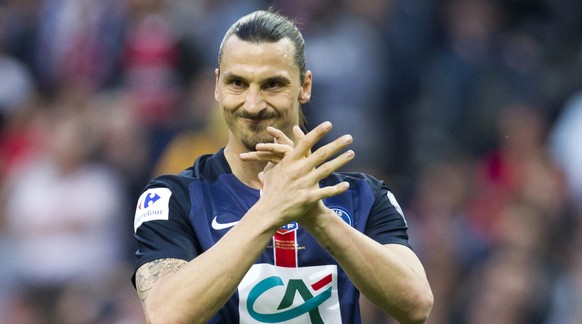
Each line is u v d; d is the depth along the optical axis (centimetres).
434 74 4081
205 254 1314
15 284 3334
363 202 1486
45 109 3781
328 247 1345
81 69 3988
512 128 3778
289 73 1403
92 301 3191
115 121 3644
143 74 3881
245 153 1361
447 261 3288
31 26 4109
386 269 1359
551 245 3331
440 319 3194
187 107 3809
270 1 3972
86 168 3478
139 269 1400
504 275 3131
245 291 1416
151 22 3966
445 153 3803
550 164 3631
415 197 3553
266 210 1319
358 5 4000
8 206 3500
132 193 3566
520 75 4103
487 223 3450
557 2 4369
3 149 3697
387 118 3919
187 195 1456
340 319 1439
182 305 1298
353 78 3825
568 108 3941
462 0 4212
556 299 3134
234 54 1395
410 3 4131
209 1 4050
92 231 3422
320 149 1326
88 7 4019
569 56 4212
